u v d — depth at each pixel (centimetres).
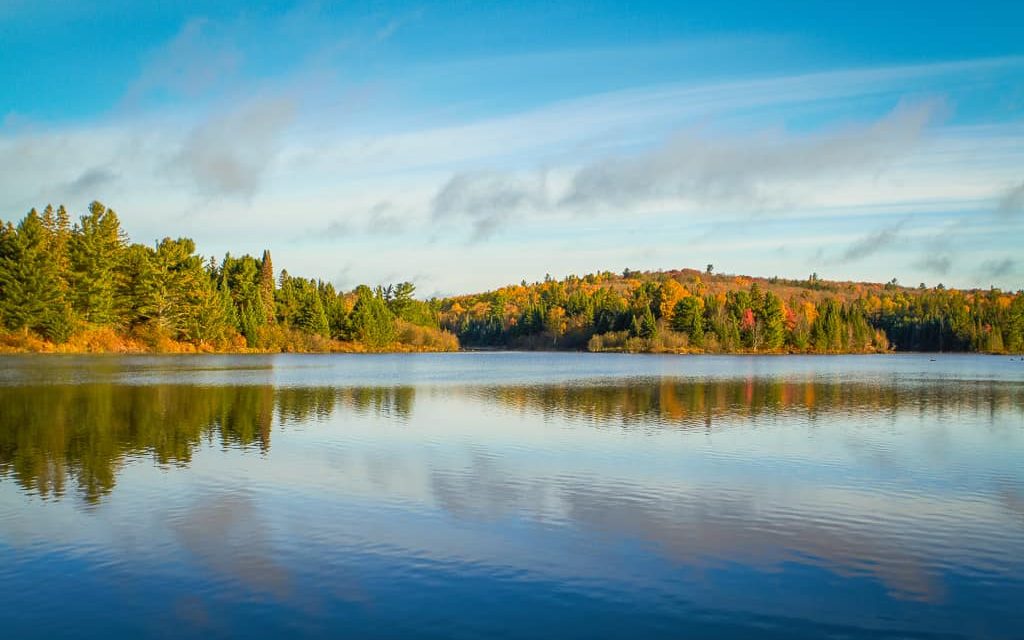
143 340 11481
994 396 5572
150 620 1284
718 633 1258
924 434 3453
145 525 1819
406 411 4275
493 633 1247
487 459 2723
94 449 2847
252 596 1385
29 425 3469
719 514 1980
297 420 3800
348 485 2269
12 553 1609
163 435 3222
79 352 10219
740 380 7375
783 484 2345
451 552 1644
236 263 14925
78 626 1261
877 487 2314
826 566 1583
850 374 8694
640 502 2100
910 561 1619
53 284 9750
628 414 4194
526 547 1684
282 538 1728
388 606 1348
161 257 11869
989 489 2298
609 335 17088
